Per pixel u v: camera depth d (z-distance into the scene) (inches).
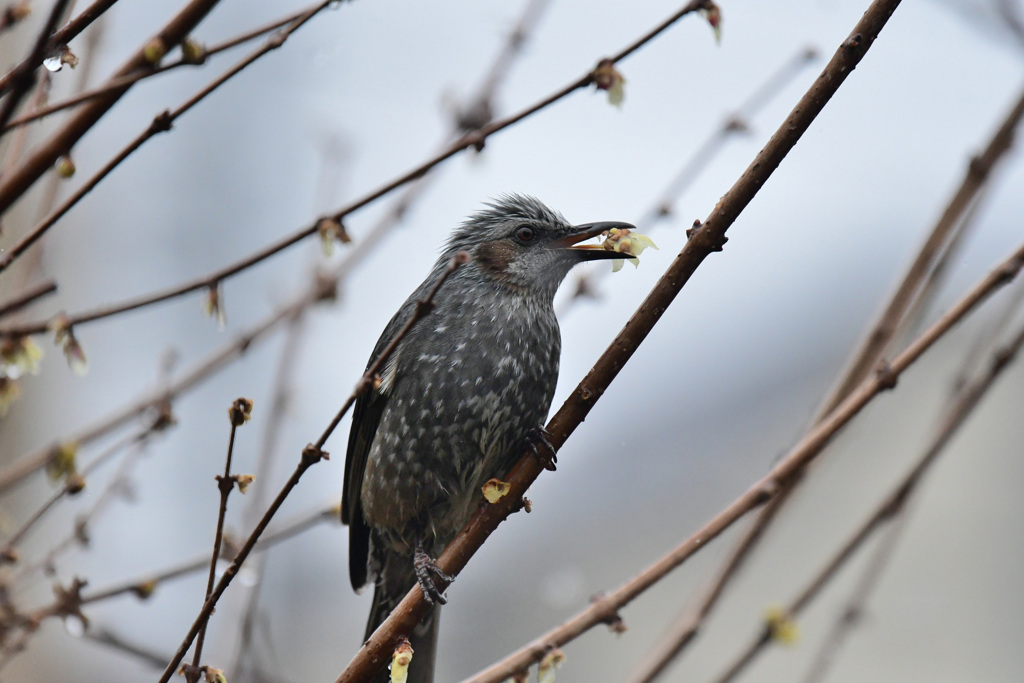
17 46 409.4
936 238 337.7
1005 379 720.3
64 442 310.2
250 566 350.6
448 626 695.1
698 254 279.7
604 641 678.5
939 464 693.9
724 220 275.6
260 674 361.7
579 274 403.5
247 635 339.9
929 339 295.0
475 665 680.4
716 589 317.4
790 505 354.9
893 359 303.3
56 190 355.9
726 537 729.6
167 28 254.8
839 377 337.1
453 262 247.9
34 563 388.8
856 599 347.9
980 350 355.3
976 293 294.8
